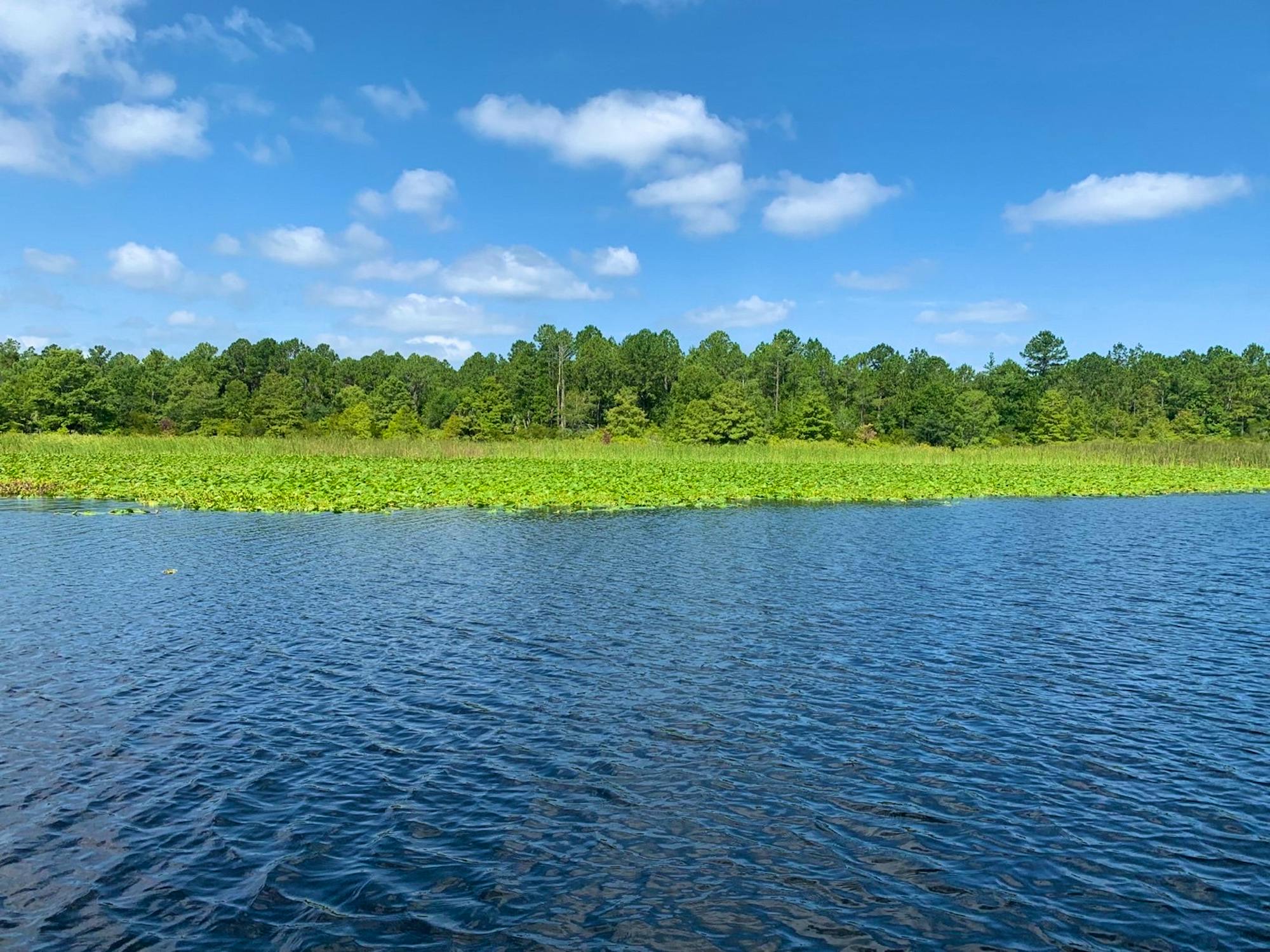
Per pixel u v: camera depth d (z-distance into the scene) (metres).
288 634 13.64
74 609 15.01
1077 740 9.85
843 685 11.62
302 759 9.02
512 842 7.43
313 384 114.75
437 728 9.89
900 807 8.18
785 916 6.50
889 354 121.94
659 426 101.75
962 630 14.59
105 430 79.19
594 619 14.91
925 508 34.38
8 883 6.72
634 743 9.56
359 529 25.41
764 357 110.12
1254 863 7.34
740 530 26.44
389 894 6.67
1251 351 133.50
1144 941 6.29
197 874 6.91
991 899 6.77
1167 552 23.33
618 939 6.21
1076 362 128.75
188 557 20.16
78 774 8.58
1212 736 10.05
